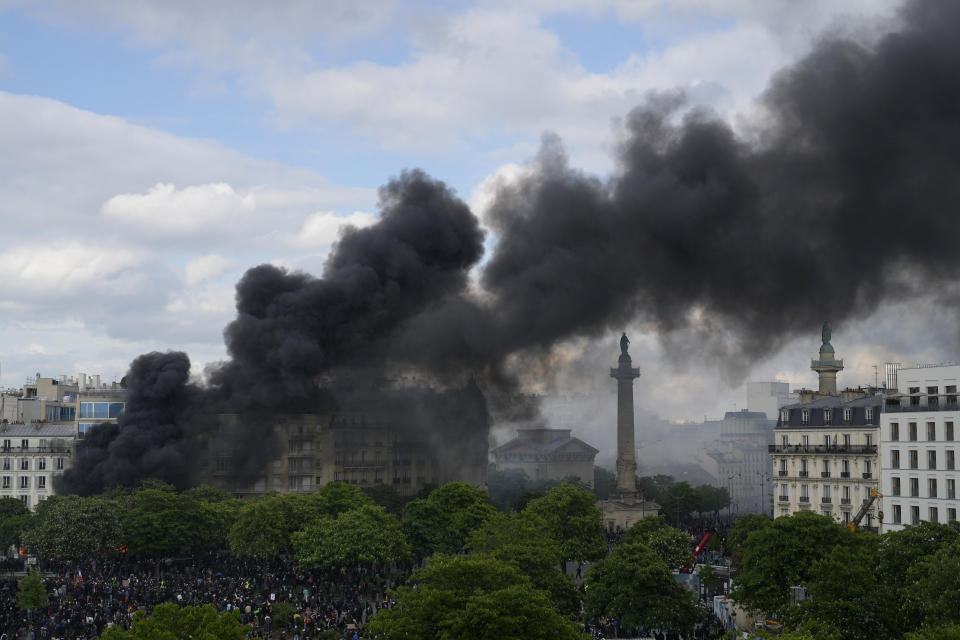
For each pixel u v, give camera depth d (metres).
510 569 98.94
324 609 148.38
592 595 137.12
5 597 160.88
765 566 126.69
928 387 157.25
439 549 196.12
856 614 94.44
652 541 193.75
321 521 187.62
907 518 156.25
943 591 86.56
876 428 198.62
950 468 148.75
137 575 183.12
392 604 154.50
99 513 191.62
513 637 86.12
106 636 84.25
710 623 148.62
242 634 87.62
